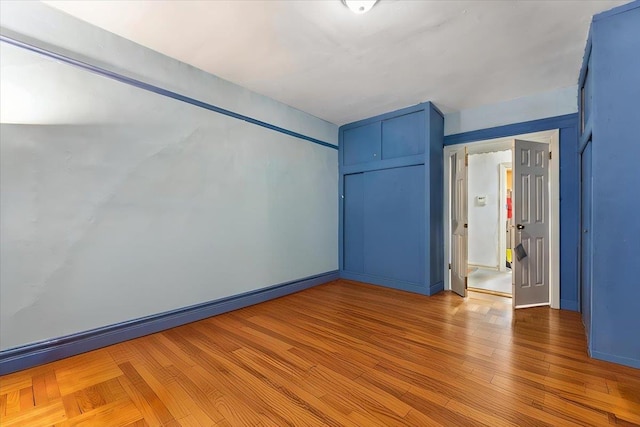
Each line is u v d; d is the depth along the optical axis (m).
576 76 3.10
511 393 1.75
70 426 1.50
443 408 1.62
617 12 2.07
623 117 2.07
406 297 3.85
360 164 4.66
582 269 3.07
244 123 3.47
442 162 4.28
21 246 2.03
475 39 2.47
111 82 2.42
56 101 2.16
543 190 3.54
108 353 2.28
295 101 3.88
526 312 3.26
